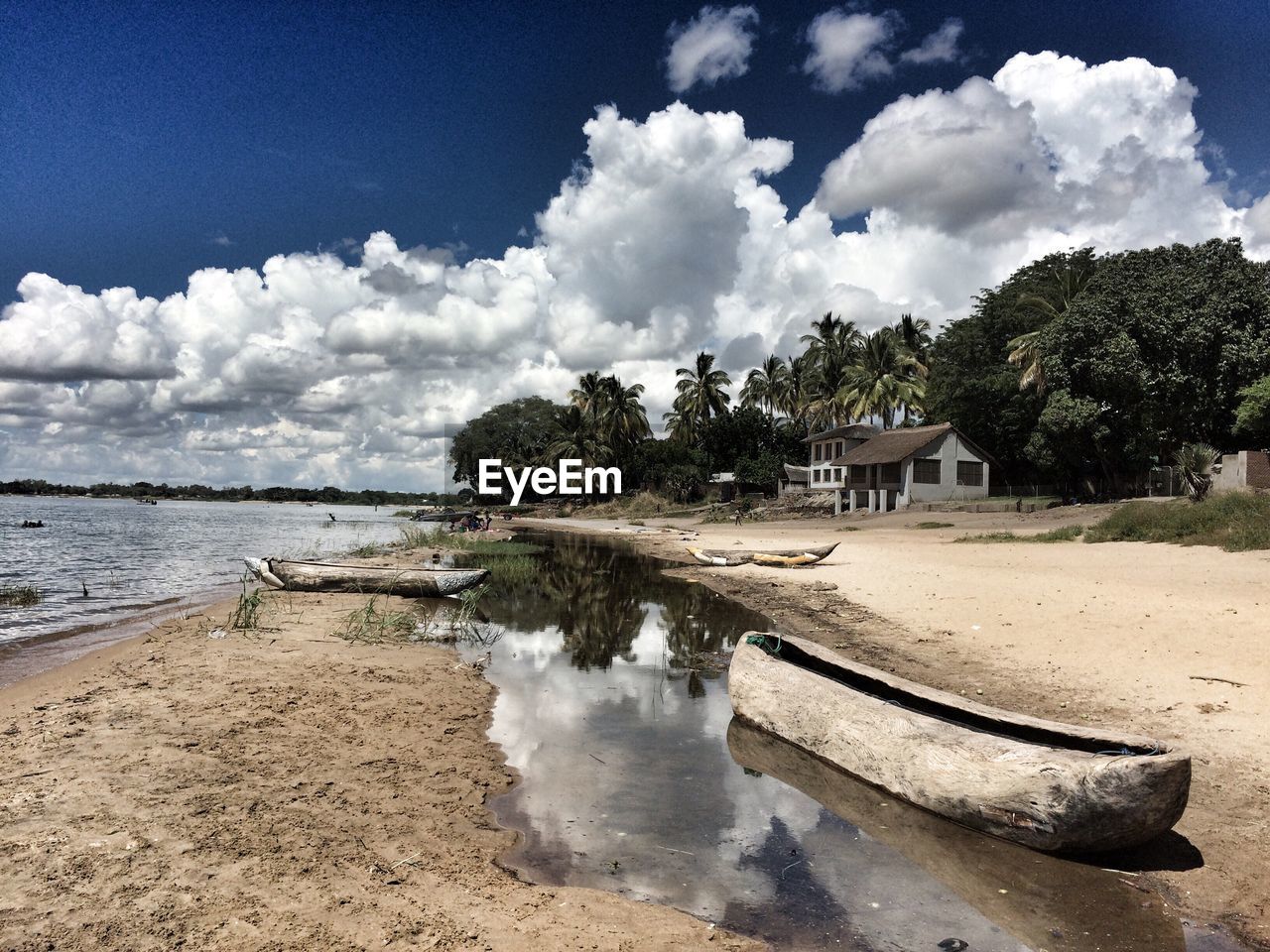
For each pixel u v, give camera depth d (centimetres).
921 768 538
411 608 1413
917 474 4231
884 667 916
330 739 641
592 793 564
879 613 1278
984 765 500
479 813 520
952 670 886
